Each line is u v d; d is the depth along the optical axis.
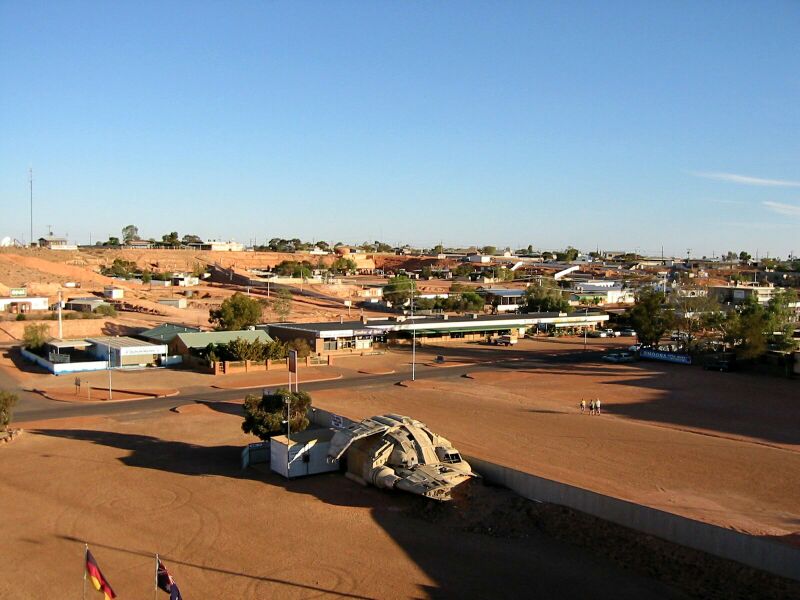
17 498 33.00
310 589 24.05
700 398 60.47
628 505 28.47
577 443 43.75
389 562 26.27
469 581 24.72
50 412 53.16
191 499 33.19
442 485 31.94
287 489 34.91
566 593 23.80
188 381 67.06
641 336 88.88
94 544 27.73
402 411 53.59
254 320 94.81
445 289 183.25
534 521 30.16
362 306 145.75
